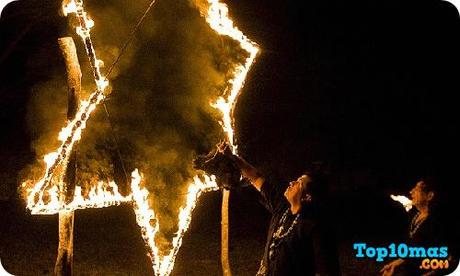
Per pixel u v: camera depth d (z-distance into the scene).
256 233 7.66
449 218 3.40
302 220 2.81
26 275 5.71
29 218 7.95
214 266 6.17
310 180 2.89
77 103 3.48
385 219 8.44
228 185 3.24
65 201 3.42
